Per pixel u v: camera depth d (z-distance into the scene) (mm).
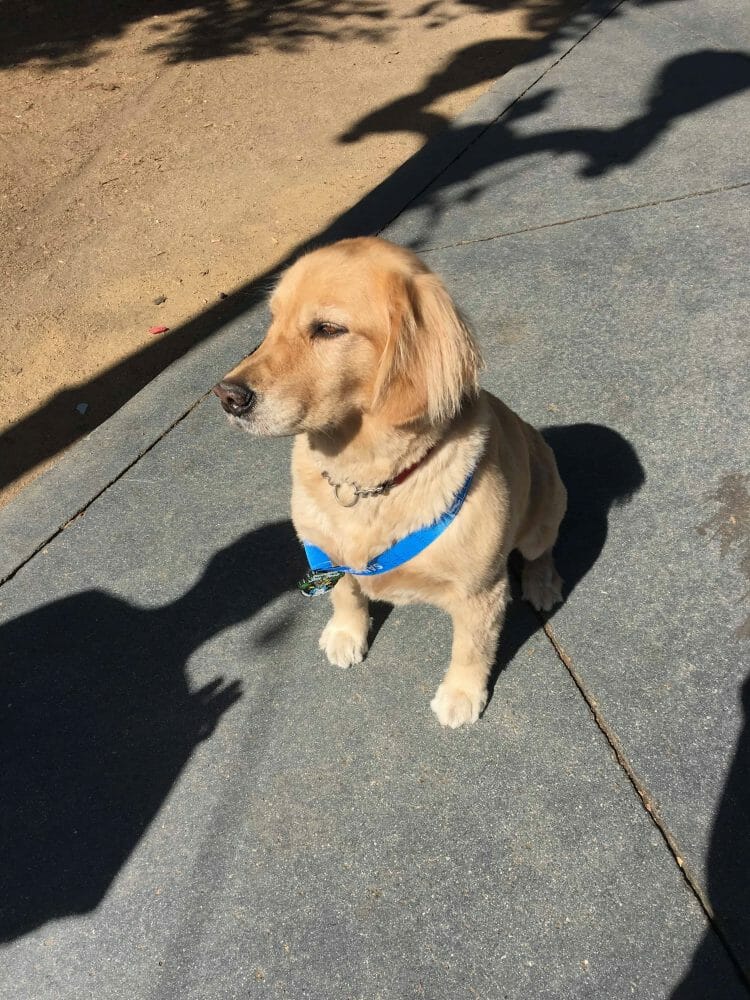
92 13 3465
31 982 832
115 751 990
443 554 876
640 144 1879
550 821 896
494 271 1582
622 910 831
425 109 2572
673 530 1145
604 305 1481
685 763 924
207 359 1460
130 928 857
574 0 3330
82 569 1173
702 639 1027
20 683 1055
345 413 833
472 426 877
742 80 2064
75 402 1579
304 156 2369
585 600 1087
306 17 3375
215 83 2844
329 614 1110
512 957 812
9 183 2301
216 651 1077
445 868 873
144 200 2205
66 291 1878
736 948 797
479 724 981
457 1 3430
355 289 798
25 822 938
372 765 957
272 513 1224
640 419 1289
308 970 820
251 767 965
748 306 1438
